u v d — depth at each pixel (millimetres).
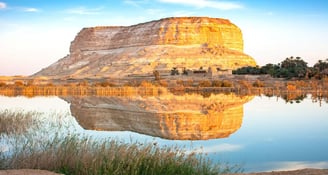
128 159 14188
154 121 38875
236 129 33344
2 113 31891
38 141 20734
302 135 29406
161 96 78125
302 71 135625
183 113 46031
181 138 28031
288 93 89000
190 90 102062
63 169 14414
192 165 14703
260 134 30172
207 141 26438
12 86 105000
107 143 18625
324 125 35750
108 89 92312
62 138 20594
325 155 21172
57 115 38156
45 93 95188
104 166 13672
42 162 14633
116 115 44125
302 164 18672
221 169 16594
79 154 14977
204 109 50812
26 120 30172
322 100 68312
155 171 13953
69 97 78062
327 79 115750
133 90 92812
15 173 12672
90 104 59062
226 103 60531
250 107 54031
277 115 44500
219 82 112125
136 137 28094
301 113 46688
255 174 14547
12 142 21594
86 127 33094
